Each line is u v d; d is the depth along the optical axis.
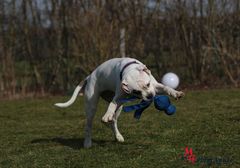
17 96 15.23
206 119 8.16
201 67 15.08
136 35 15.12
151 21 15.30
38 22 16.03
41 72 15.88
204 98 11.58
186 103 10.84
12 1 15.91
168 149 5.80
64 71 15.71
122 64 5.61
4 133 8.26
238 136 6.38
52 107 11.81
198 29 15.12
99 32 14.59
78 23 14.78
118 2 15.16
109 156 5.66
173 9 15.27
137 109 5.47
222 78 14.87
